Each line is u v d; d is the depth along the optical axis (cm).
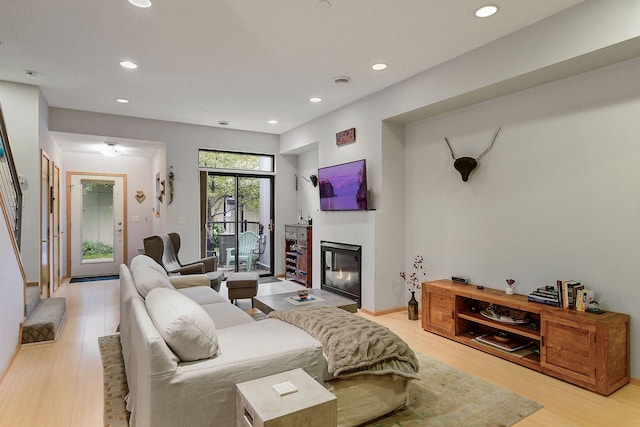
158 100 473
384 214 443
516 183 339
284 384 161
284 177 700
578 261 294
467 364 300
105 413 222
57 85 417
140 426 176
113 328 388
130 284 266
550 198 313
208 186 640
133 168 736
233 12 265
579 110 293
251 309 466
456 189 398
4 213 302
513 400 241
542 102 318
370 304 445
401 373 218
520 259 336
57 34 296
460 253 394
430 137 427
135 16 270
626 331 261
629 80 265
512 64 298
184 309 176
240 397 158
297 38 306
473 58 329
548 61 274
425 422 216
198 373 162
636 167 262
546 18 275
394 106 417
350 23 282
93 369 287
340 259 504
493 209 360
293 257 659
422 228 439
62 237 658
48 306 403
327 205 522
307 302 360
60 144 593
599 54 254
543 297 292
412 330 386
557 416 224
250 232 680
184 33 296
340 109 507
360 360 208
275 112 531
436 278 422
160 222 637
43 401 238
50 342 343
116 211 724
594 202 285
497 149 355
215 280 457
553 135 310
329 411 148
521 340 330
